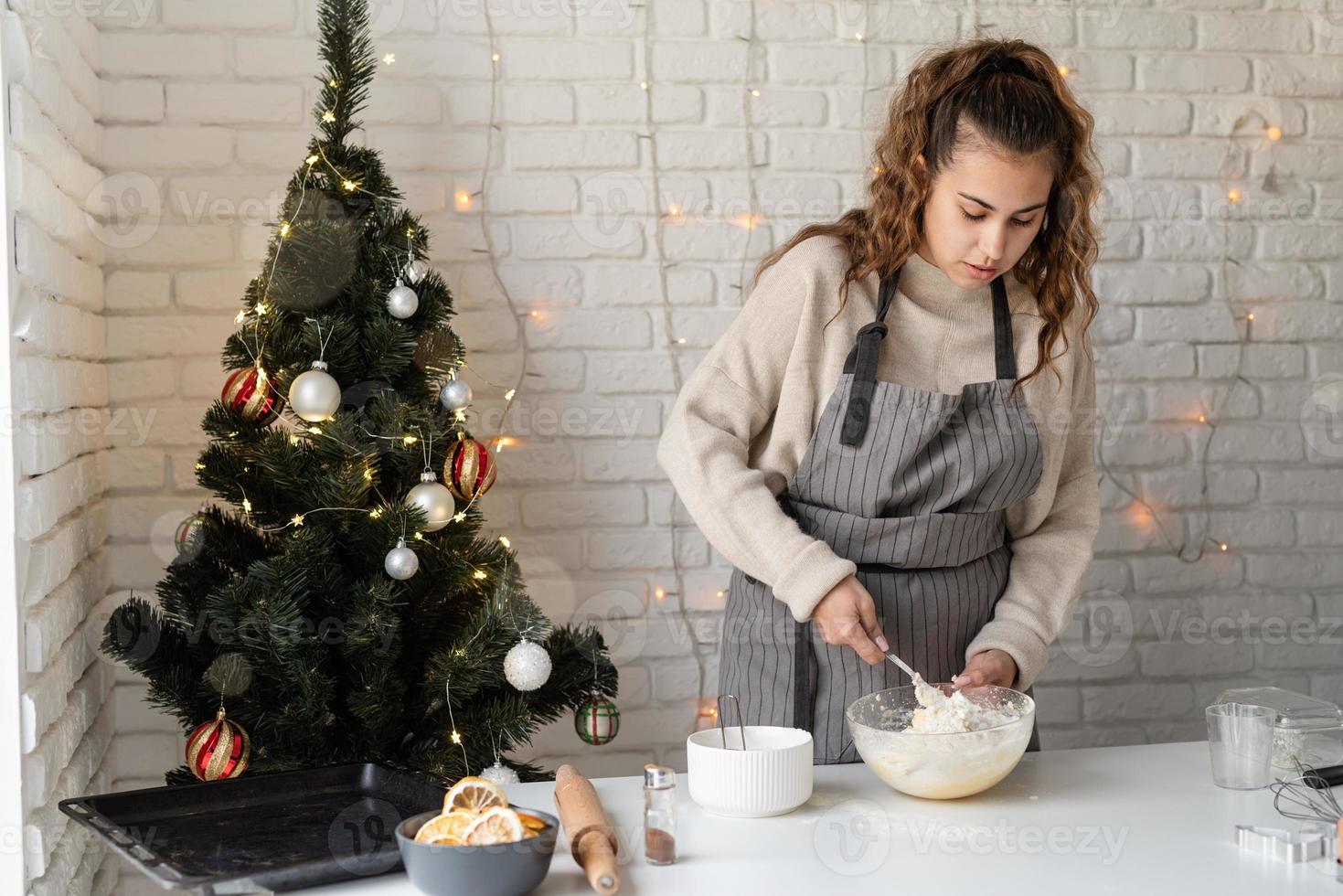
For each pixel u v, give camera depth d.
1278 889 0.95
